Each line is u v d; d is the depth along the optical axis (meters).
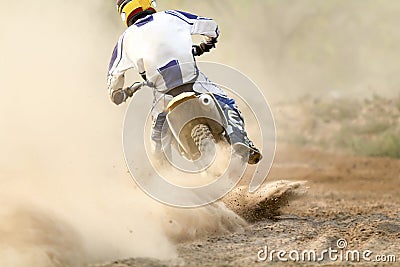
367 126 62.97
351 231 24.44
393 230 24.61
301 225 25.56
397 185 41.81
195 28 23.61
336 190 39.00
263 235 23.58
